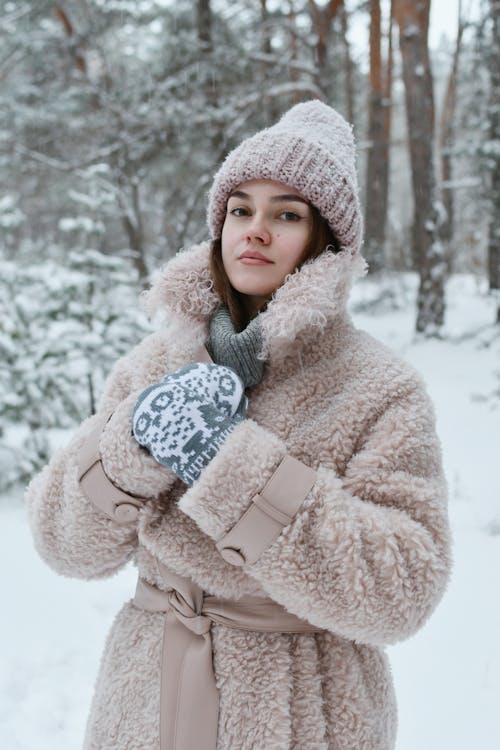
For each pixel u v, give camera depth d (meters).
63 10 12.19
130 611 1.14
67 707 2.51
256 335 1.02
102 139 11.44
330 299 1.01
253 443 0.91
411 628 0.90
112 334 4.68
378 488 0.94
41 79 12.77
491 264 12.51
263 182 1.07
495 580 3.19
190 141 10.89
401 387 1.01
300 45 11.59
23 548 3.62
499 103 10.77
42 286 4.78
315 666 1.00
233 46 11.04
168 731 0.97
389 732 1.07
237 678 0.97
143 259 10.66
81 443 1.13
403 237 19.62
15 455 4.30
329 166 1.06
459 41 14.49
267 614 1.00
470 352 8.64
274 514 0.88
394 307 12.45
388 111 15.82
